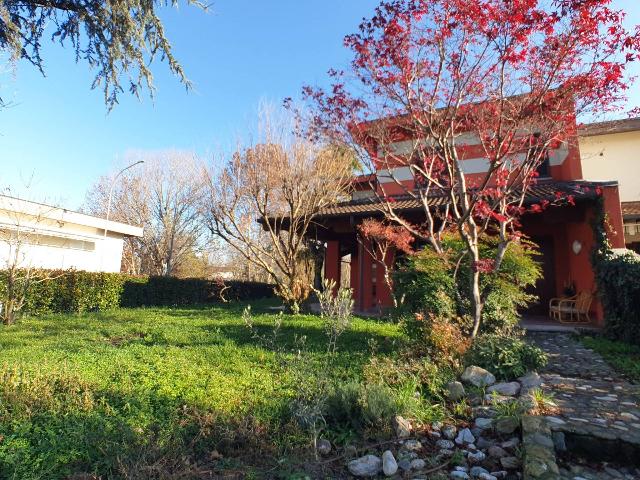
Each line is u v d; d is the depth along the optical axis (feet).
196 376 15.46
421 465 10.32
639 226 34.78
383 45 17.17
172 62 17.84
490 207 19.12
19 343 22.27
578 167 35.09
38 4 15.74
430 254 22.53
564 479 9.59
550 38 15.34
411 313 20.98
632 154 39.78
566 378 16.01
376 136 21.70
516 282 22.39
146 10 16.76
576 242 33.63
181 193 88.28
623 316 23.18
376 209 34.06
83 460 9.44
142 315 35.06
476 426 12.23
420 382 14.75
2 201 38.47
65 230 53.06
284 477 9.58
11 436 9.74
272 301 57.88
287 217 35.27
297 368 13.07
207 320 31.07
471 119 20.42
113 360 17.58
